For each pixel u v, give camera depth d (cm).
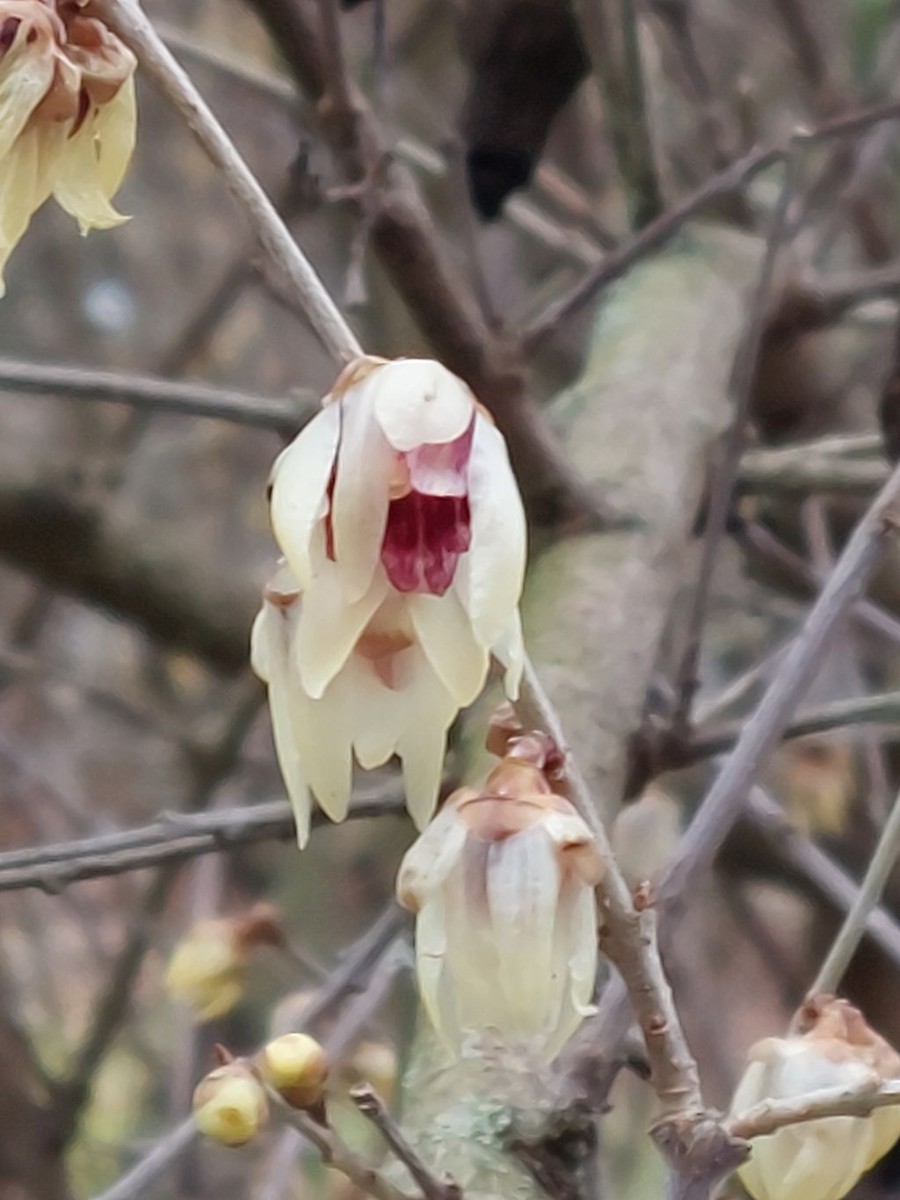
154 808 70
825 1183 21
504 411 30
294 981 40
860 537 23
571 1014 19
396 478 18
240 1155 52
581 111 59
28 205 19
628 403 38
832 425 52
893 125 47
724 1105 45
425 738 19
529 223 51
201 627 46
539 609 31
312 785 19
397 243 28
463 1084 22
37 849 27
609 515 33
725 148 46
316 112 29
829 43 55
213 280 73
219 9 64
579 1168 21
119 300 79
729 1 60
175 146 78
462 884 19
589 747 28
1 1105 47
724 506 29
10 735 64
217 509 74
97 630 77
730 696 36
